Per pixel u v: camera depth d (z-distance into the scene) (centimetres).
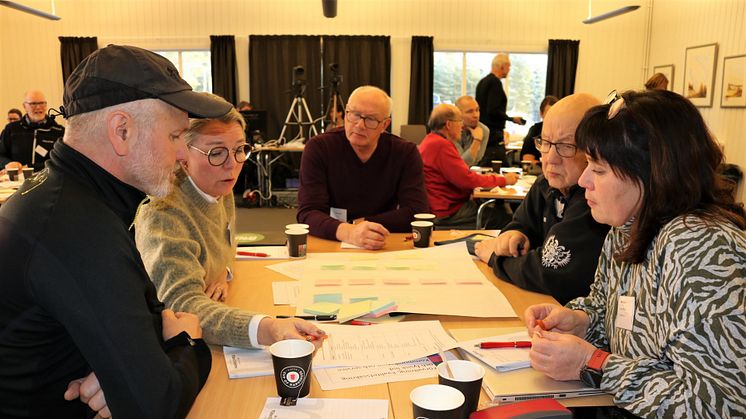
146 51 113
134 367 100
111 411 101
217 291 169
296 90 834
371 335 144
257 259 214
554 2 929
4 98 913
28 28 902
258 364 130
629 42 930
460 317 158
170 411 103
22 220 99
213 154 165
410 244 237
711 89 753
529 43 939
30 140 591
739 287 102
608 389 115
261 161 803
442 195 423
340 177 276
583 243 173
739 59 700
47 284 97
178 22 918
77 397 111
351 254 216
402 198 277
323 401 114
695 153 114
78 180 106
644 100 118
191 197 169
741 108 701
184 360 114
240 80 940
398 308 159
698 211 114
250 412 111
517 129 981
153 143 109
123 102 106
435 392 98
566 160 184
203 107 111
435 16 927
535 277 179
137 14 912
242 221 678
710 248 106
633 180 119
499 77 756
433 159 418
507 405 110
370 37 919
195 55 942
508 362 128
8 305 99
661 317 114
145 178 111
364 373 126
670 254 111
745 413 99
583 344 122
